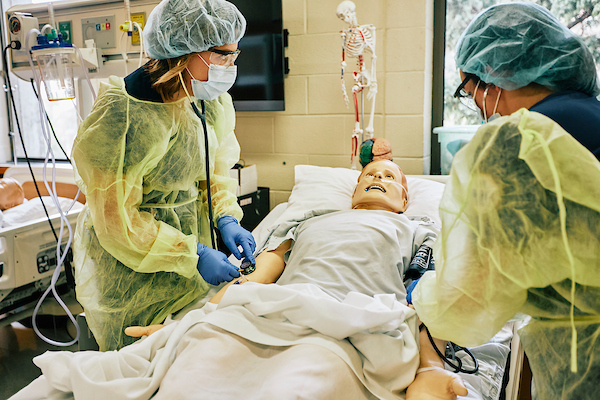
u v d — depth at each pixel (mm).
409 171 2539
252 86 2627
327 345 1099
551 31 964
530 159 696
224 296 1244
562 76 964
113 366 1120
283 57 2525
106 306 1453
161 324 1491
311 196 2150
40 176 2773
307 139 2709
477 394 1195
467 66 1082
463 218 771
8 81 2037
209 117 1594
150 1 2088
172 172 1408
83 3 2152
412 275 1584
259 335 1159
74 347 2357
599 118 851
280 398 922
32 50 1790
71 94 1910
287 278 1555
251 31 2561
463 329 830
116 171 1257
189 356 1101
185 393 994
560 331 773
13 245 1937
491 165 730
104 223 1285
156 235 1349
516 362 1384
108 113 1249
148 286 1488
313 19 2564
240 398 1046
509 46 975
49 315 2678
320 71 2602
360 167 2619
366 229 1612
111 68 2152
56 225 2133
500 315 789
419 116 2459
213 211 1721
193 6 1230
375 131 2566
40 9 2227
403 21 2396
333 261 1483
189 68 1342
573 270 658
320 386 995
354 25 2264
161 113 1318
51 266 2131
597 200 682
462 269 791
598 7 2189
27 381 2070
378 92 2516
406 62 2428
